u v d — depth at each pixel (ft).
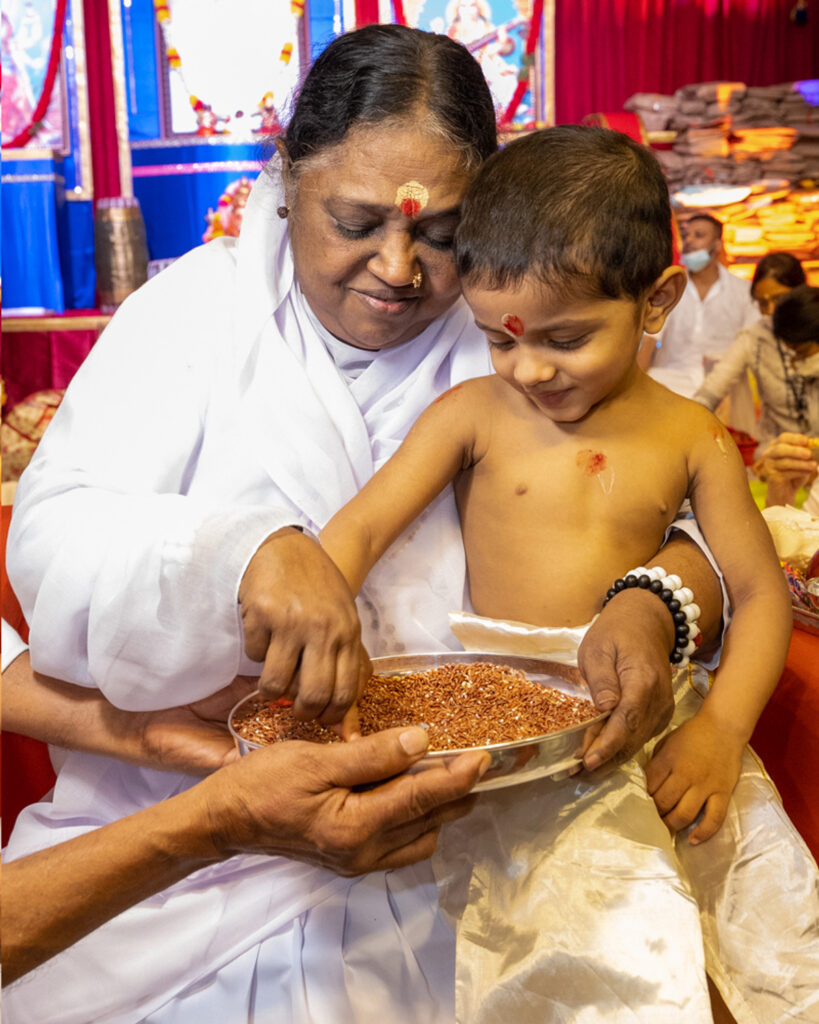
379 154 3.44
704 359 16.31
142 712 3.65
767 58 21.44
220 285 4.17
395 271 3.57
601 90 21.03
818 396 13.60
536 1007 2.94
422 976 3.40
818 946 3.20
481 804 3.24
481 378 4.01
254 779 2.72
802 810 4.16
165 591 3.16
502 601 3.84
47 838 3.76
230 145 20.22
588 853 3.07
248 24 19.67
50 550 3.48
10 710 3.77
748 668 3.56
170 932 3.34
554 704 3.12
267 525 3.11
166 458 3.85
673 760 3.37
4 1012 3.30
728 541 3.76
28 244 19.48
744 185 18.60
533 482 3.76
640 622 3.26
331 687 2.80
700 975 2.86
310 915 3.34
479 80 3.68
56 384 18.22
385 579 3.95
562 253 3.26
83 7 19.63
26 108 19.74
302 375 3.96
